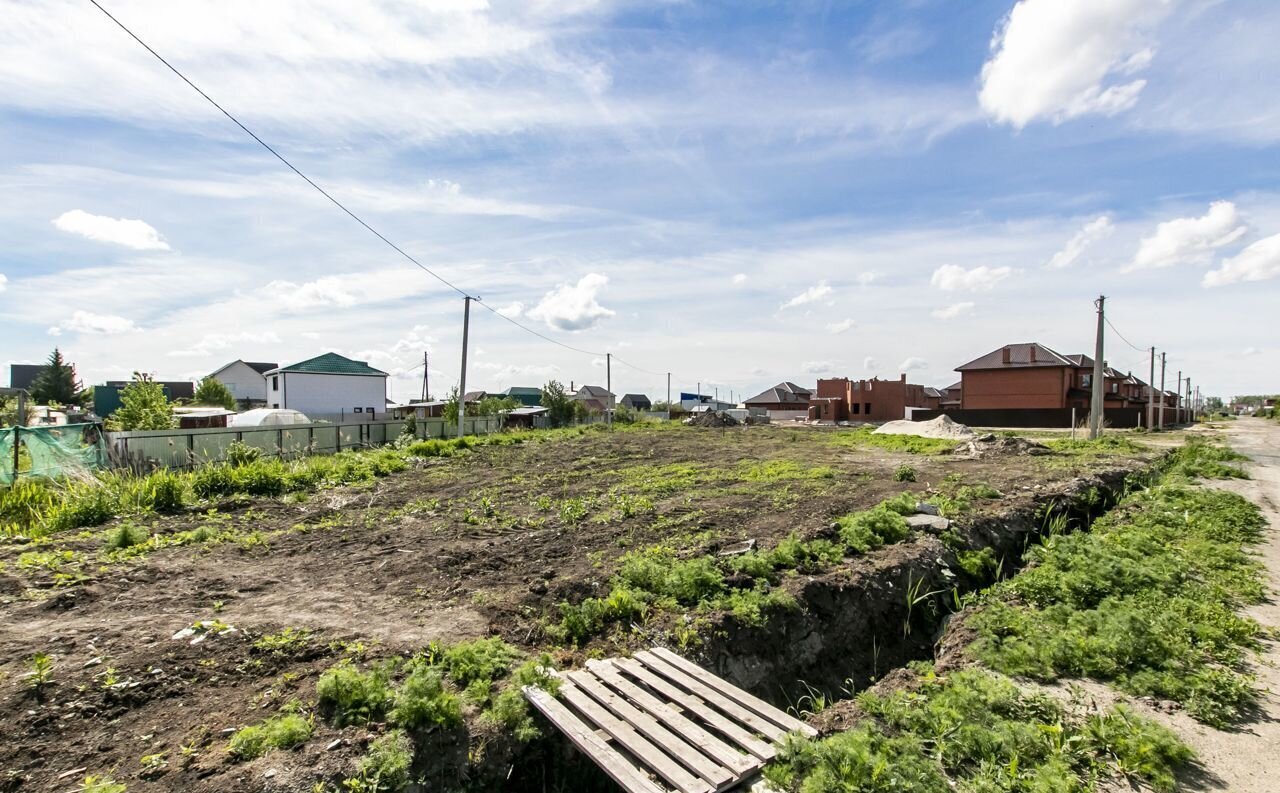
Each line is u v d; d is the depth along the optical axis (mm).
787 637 5664
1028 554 8180
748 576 6285
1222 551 7633
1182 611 5672
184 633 4703
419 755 3486
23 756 3258
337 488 12000
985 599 6480
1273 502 11234
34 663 4176
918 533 8094
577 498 10891
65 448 11758
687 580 5949
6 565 6508
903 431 30281
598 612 5348
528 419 38281
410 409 44844
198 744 3395
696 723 3875
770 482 12875
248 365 49719
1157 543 8055
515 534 8320
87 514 8891
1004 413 40062
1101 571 6512
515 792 3682
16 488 9867
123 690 3881
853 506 9984
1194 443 22438
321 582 6289
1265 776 3482
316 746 3387
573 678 4297
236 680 4117
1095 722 3840
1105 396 45594
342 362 41781
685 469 15016
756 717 3842
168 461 14320
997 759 3547
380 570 6695
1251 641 5172
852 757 3320
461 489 12047
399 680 4133
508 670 4383
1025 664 4805
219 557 7168
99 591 5805
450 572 6590
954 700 4125
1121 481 13273
